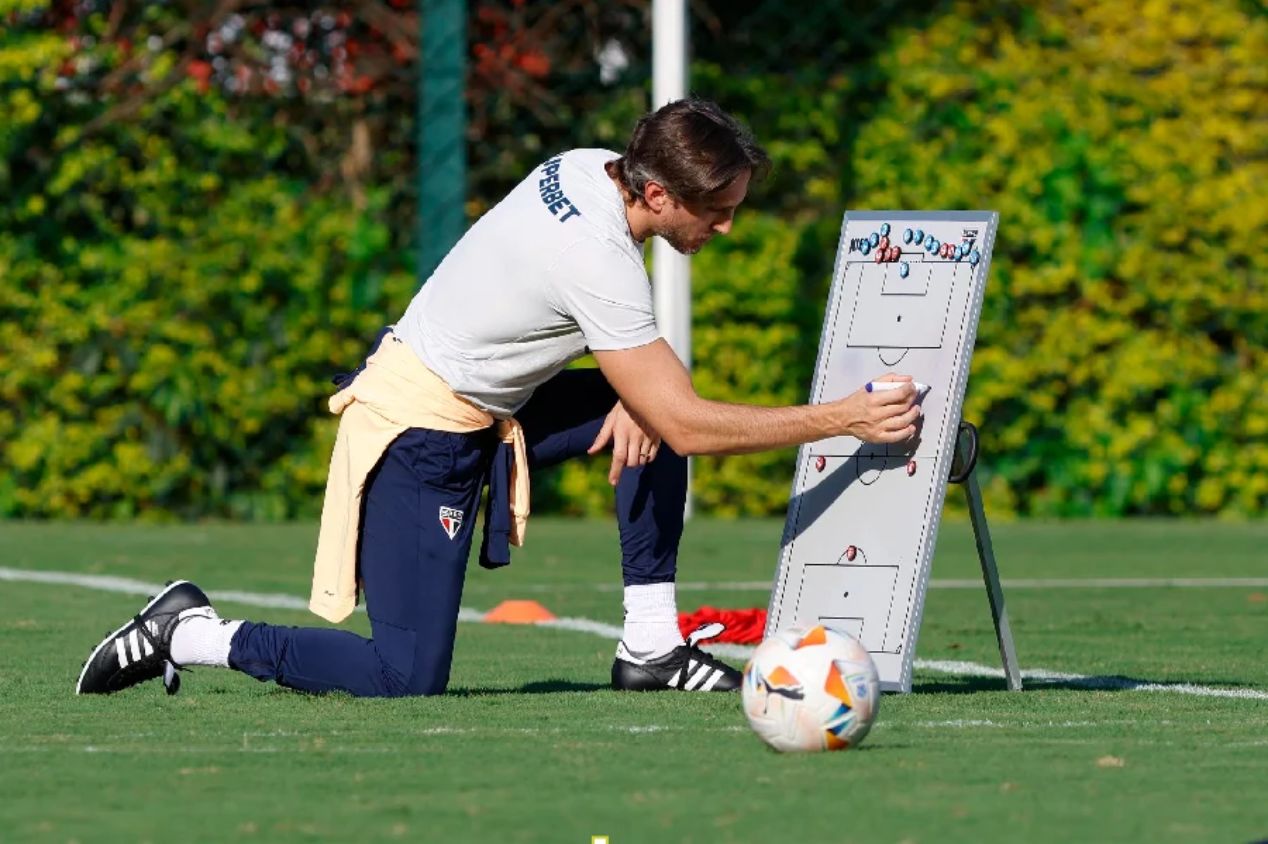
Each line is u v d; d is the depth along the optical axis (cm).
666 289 4388
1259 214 4972
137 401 4641
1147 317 4997
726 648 2448
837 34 5025
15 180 4519
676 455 1958
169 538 4222
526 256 1786
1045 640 2558
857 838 1180
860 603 1862
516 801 1292
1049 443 5003
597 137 4984
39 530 4419
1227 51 4994
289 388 4688
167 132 4591
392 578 1830
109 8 4584
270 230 4653
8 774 1399
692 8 5025
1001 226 4912
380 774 1399
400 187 4809
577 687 2000
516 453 1881
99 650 1858
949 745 1542
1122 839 1182
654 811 1259
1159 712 1764
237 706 1783
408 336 1855
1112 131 4934
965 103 4947
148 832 1197
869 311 1884
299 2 4728
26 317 4562
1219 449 5038
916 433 1852
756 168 1805
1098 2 4984
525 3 4962
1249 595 3219
